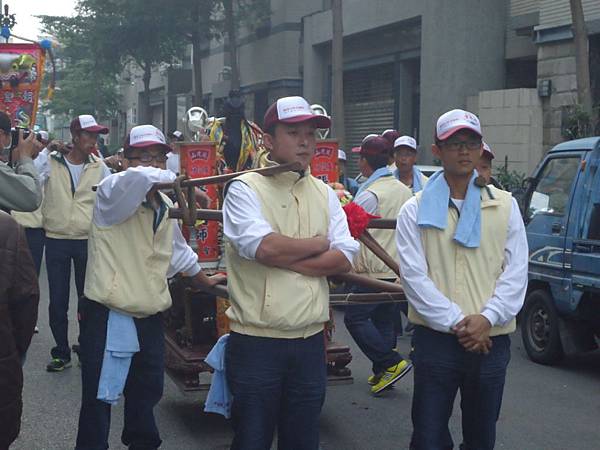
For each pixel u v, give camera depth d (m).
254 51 26.03
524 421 5.88
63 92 35.00
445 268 3.63
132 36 24.33
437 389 3.68
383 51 20.06
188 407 6.04
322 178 5.84
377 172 6.27
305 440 3.59
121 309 4.08
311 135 3.59
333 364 5.59
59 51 34.28
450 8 17.03
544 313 7.61
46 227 6.86
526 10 16.64
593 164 7.23
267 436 3.53
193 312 5.43
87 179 6.88
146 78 27.41
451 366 3.64
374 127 21.08
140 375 4.23
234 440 3.59
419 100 19.23
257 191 3.49
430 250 3.65
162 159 4.61
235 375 3.51
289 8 24.06
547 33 14.90
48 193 6.84
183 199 3.82
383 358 6.25
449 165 3.64
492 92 15.85
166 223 4.19
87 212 6.88
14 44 8.09
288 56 24.19
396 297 4.47
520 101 15.28
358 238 4.18
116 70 26.50
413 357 3.77
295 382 3.52
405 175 7.00
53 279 6.87
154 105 39.53
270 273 3.44
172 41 24.77
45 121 37.94
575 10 11.25
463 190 3.69
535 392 6.66
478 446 3.79
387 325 6.43
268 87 25.12
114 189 4.00
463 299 3.61
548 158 7.89
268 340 3.45
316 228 3.56
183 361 5.26
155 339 4.23
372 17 19.62
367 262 6.07
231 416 3.64
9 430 3.20
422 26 17.64
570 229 7.25
